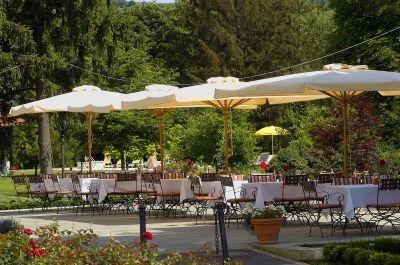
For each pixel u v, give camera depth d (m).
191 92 16.88
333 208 13.29
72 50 27.05
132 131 30.20
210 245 12.44
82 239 8.73
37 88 26.33
